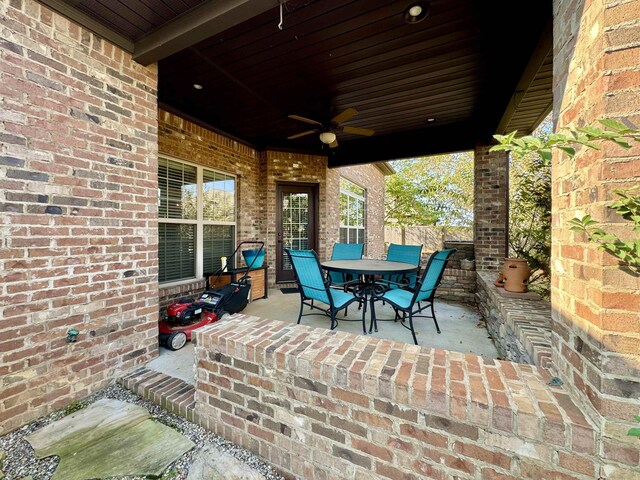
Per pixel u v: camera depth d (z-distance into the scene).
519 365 1.28
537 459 0.94
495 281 3.23
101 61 2.07
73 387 1.93
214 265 4.48
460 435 1.05
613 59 0.82
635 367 0.81
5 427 1.63
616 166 0.82
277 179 5.42
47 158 1.79
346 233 7.43
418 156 5.02
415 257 4.23
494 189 4.22
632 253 0.78
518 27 2.22
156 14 1.99
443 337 2.89
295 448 1.40
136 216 2.32
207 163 4.23
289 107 3.78
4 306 1.62
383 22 2.21
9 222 1.64
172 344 2.65
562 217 1.11
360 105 3.67
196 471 1.41
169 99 3.55
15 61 1.65
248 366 1.54
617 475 0.84
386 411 1.18
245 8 1.83
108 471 1.41
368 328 3.17
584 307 0.94
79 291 1.96
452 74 2.95
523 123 3.75
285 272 5.67
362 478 1.24
